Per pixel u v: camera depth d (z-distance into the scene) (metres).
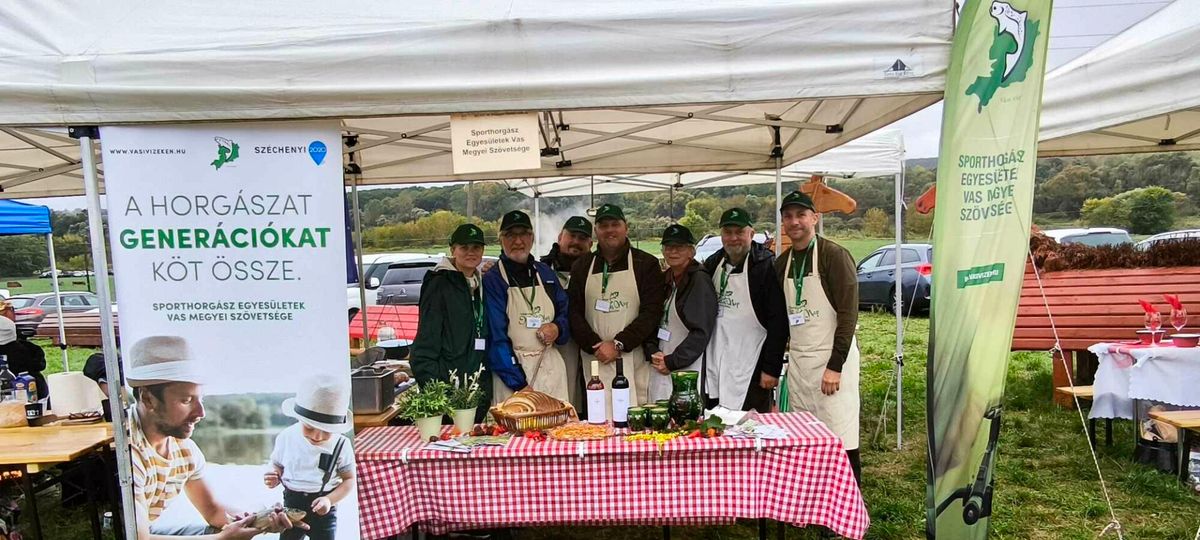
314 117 2.69
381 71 2.66
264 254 2.78
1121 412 5.20
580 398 4.29
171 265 2.76
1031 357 9.53
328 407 2.83
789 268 3.94
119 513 3.86
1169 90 3.47
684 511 2.85
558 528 4.17
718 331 3.97
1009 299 2.96
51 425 3.92
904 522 4.12
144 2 2.80
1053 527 4.06
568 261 4.90
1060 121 3.80
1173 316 5.27
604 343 3.83
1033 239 8.12
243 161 2.75
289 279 2.79
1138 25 4.02
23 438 3.58
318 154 2.76
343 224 2.80
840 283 3.73
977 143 2.75
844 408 3.83
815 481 2.81
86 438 3.56
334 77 2.66
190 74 2.64
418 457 2.86
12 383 4.34
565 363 4.16
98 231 2.72
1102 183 34.72
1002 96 2.79
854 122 4.36
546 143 5.15
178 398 2.80
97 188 2.74
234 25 2.71
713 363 3.98
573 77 2.64
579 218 4.89
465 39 2.65
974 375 2.91
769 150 6.05
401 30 2.65
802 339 3.88
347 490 2.85
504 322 3.83
